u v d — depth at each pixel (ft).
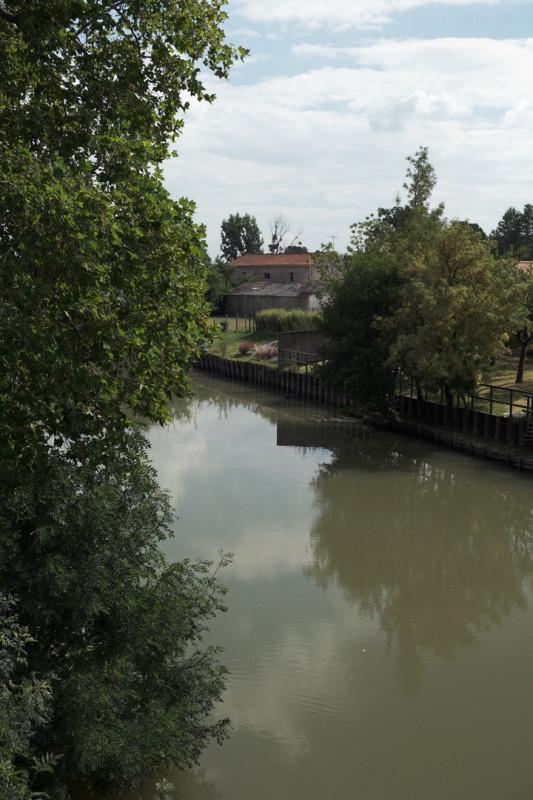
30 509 35.17
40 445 34.32
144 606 38.14
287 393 188.34
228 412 163.02
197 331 43.11
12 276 31.12
